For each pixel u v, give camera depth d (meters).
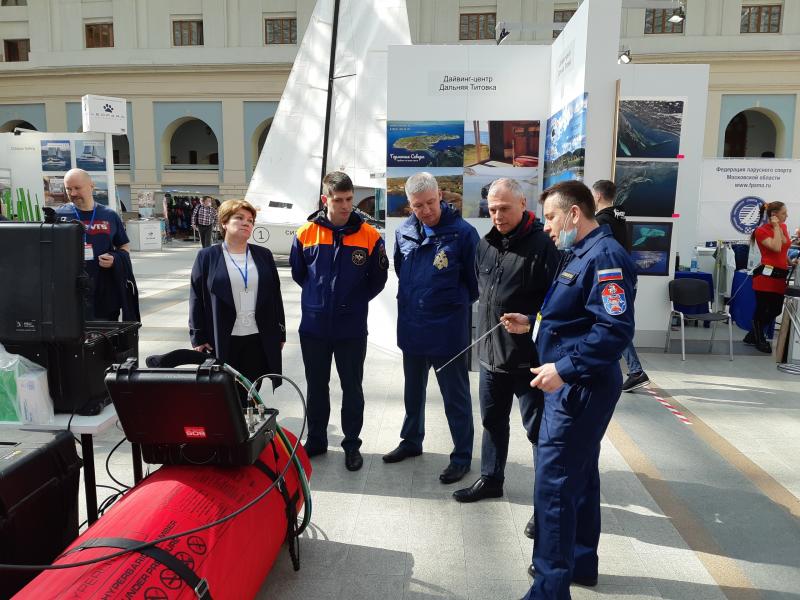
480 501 3.10
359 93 11.05
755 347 6.61
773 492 3.24
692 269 8.26
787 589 2.40
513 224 2.71
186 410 1.93
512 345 2.72
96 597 1.51
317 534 2.78
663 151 6.13
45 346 2.17
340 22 11.22
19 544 1.88
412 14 24.73
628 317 1.97
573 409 2.08
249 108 26.42
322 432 3.60
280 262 13.43
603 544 2.73
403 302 3.35
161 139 27.03
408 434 3.59
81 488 3.14
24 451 1.98
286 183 13.05
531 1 24.17
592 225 2.16
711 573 2.51
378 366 5.72
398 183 6.46
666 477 3.42
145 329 7.01
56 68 26.84
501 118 6.32
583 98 5.04
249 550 1.99
